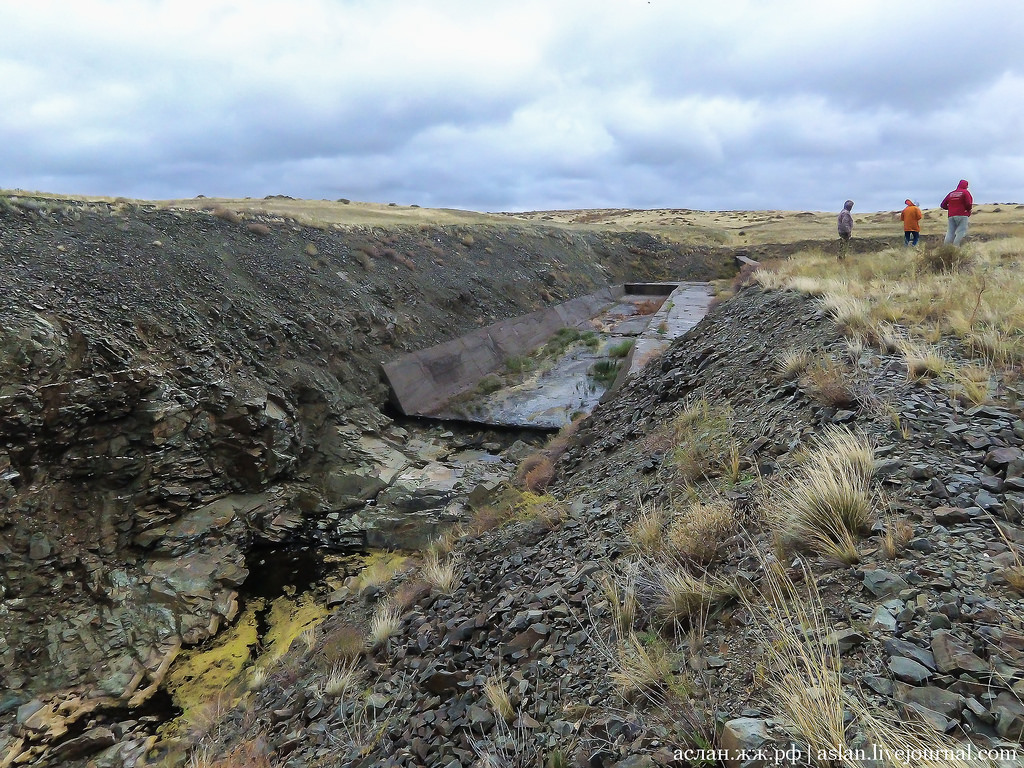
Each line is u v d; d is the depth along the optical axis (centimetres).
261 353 1920
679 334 2172
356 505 1722
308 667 746
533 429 2097
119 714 1006
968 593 281
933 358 573
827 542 353
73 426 1322
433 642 575
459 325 2878
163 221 2311
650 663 339
